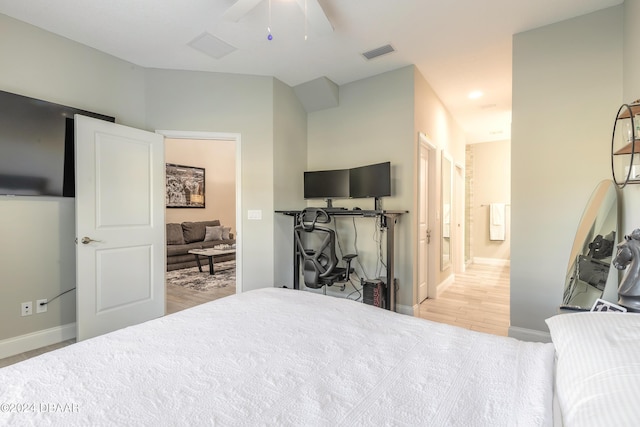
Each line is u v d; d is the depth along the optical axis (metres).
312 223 3.10
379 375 0.92
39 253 2.51
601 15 2.30
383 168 3.08
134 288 2.93
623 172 2.11
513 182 2.63
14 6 2.24
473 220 6.68
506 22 2.48
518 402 0.77
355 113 3.64
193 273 5.39
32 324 2.48
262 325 1.29
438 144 4.07
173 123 3.28
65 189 2.60
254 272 3.49
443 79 3.57
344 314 1.43
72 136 2.65
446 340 1.15
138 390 0.84
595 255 2.10
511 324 2.64
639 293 1.58
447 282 4.66
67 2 2.21
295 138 3.83
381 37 2.72
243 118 3.45
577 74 2.39
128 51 2.91
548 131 2.49
